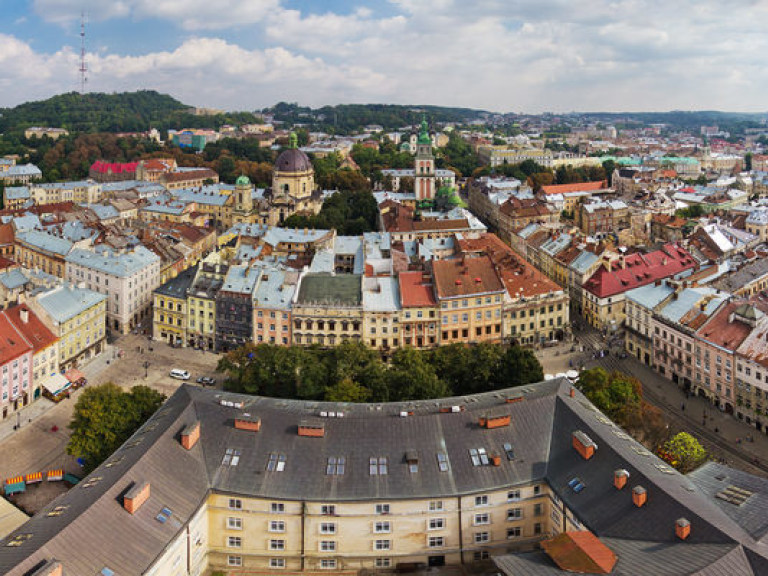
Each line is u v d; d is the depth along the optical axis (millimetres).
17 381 191125
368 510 118188
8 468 165375
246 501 118500
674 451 145875
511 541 123062
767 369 178000
